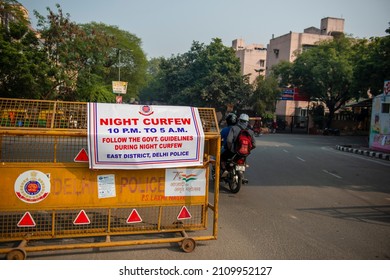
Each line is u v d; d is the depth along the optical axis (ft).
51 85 67.05
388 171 38.19
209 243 14.56
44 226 13.38
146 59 143.23
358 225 18.08
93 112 12.73
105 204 13.19
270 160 42.04
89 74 75.36
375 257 13.96
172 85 146.61
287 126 129.39
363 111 129.08
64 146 13.04
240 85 125.08
